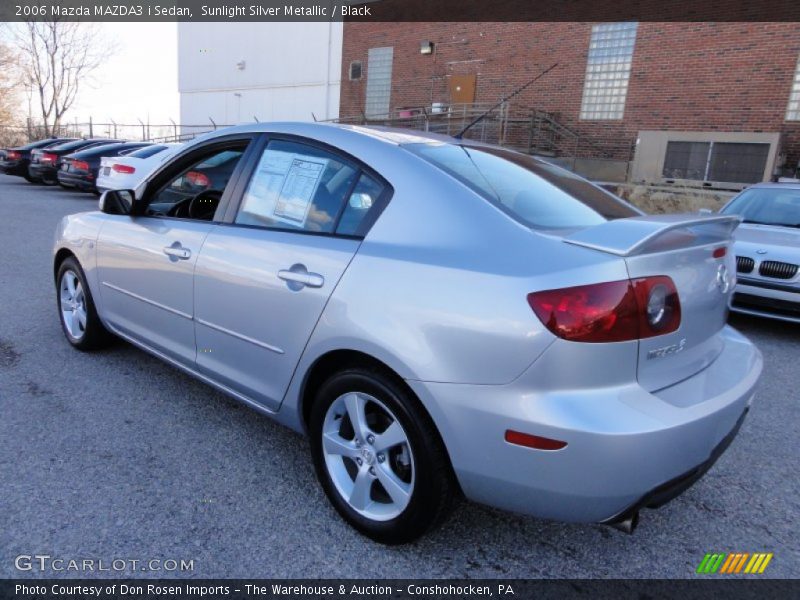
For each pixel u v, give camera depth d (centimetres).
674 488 209
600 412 192
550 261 202
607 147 1750
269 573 227
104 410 350
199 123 3194
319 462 262
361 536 250
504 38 1908
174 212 365
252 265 277
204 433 330
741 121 1541
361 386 237
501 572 235
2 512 251
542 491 201
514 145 1888
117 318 384
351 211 256
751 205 684
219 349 303
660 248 208
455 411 208
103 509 257
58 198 1566
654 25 1639
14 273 683
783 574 241
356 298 233
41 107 3553
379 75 2264
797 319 542
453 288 211
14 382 381
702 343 239
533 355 195
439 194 235
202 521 254
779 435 364
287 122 302
